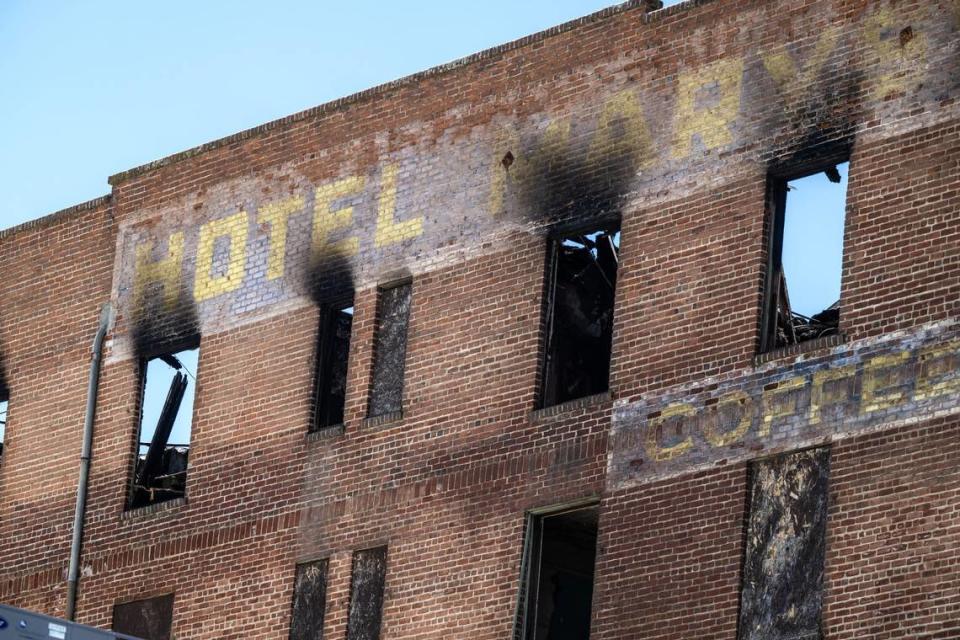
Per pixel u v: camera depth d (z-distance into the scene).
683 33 34.59
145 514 39.88
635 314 33.88
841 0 32.81
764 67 33.44
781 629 30.94
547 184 35.75
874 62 32.22
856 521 30.44
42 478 41.81
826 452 31.23
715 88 33.94
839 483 30.78
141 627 39.28
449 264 36.72
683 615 31.91
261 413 38.66
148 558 39.50
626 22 35.41
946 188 30.95
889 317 31.02
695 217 33.59
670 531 32.44
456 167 37.16
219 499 38.78
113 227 42.38
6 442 42.72
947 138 31.16
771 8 33.59
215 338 39.88
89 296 42.31
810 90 32.81
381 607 35.91
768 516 31.58
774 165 32.94
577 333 35.84
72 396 41.91
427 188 37.47
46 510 41.50
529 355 35.09
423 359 36.56
